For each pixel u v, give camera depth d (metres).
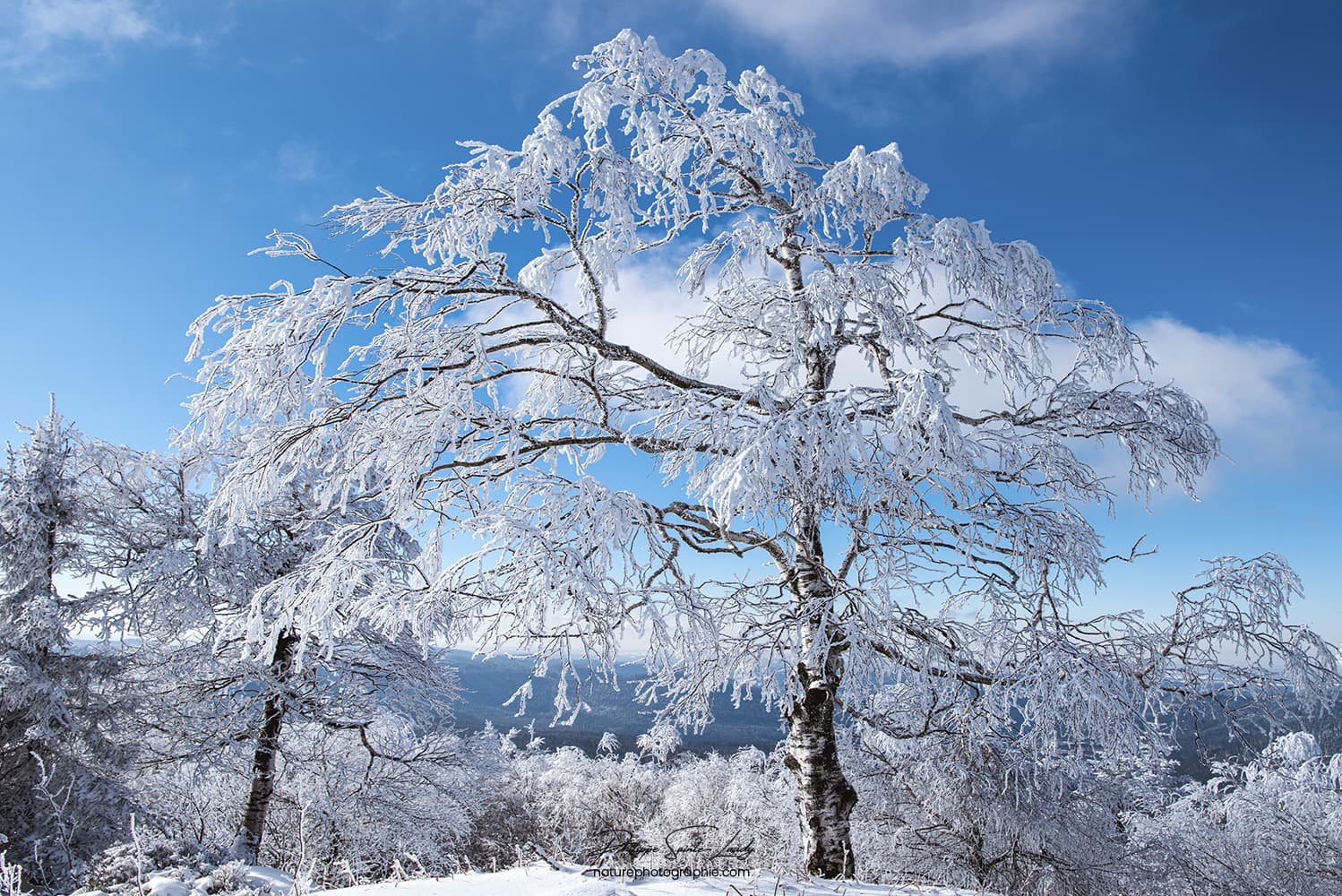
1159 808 14.70
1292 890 12.68
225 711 12.86
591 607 5.03
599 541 5.08
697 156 8.05
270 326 6.15
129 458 12.24
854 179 7.27
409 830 14.84
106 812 9.94
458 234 6.18
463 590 5.69
